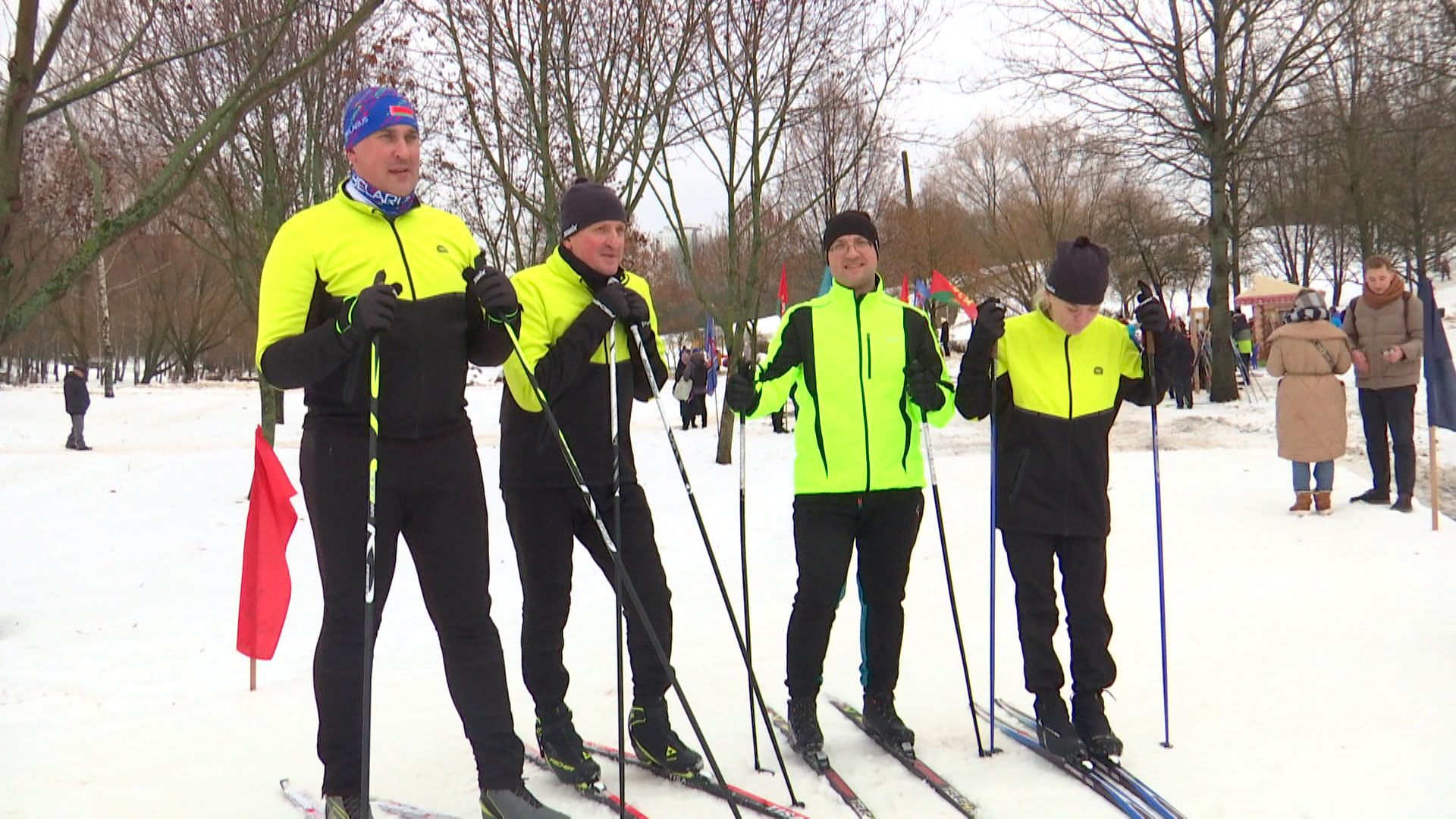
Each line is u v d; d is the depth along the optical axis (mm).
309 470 2666
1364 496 7508
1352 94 18062
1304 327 7164
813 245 17531
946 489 9219
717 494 10688
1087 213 28750
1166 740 3271
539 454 3070
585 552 7719
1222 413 15047
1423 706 3484
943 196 33219
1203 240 23812
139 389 35062
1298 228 31906
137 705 4926
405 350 2621
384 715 3957
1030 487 3250
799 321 3309
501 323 2639
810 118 13453
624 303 3002
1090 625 3211
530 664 3119
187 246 35000
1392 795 2826
